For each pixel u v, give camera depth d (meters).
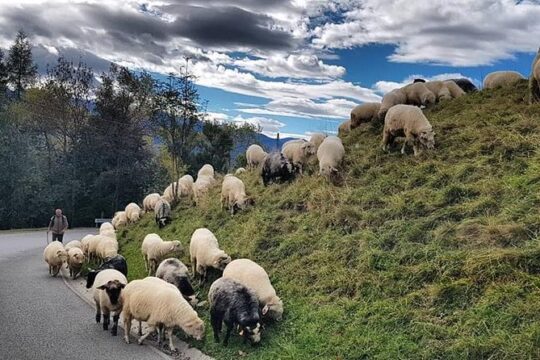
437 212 9.95
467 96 16.39
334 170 13.24
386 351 6.94
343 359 7.14
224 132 42.75
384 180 12.23
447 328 6.95
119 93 51.03
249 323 8.12
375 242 9.85
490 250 7.99
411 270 8.53
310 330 8.13
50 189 43.38
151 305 8.63
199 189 20.62
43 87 52.28
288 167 15.63
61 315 10.41
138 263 16.02
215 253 11.45
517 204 9.07
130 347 8.59
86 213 46.22
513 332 6.36
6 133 40.81
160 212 19.53
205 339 8.84
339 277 9.35
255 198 15.34
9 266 16.80
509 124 12.55
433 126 14.11
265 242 12.24
